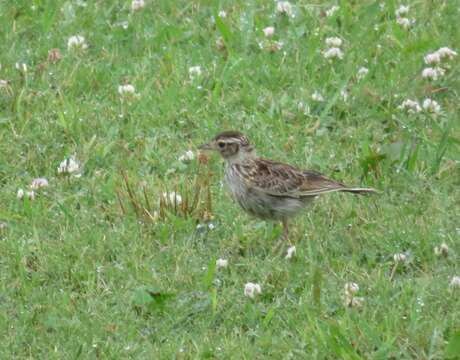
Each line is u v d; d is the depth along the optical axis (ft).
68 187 47.39
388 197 46.42
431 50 57.26
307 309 38.32
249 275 41.47
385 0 61.77
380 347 36.47
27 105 52.70
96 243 43.16
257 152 49.67
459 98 53.57
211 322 38.86
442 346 36.94
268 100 53.26
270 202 44.24
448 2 61.77
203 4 61.77
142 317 39.27
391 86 54.24
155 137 50.21
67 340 38.04
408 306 39.01
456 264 41.81
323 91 53.67
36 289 40.75
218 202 46.29
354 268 41.42
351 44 58.08
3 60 56.03
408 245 43.09
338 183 44.62
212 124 51.06
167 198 45.21
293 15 60.29
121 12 61.16
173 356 36.86
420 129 51.01
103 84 54.54
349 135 50.72
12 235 43.86
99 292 40.65
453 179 47.67
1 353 37.42
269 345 37.22
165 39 58.34
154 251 43.16
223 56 57.11
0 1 61.36
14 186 47.21
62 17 60.34
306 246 43.27
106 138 50.52
